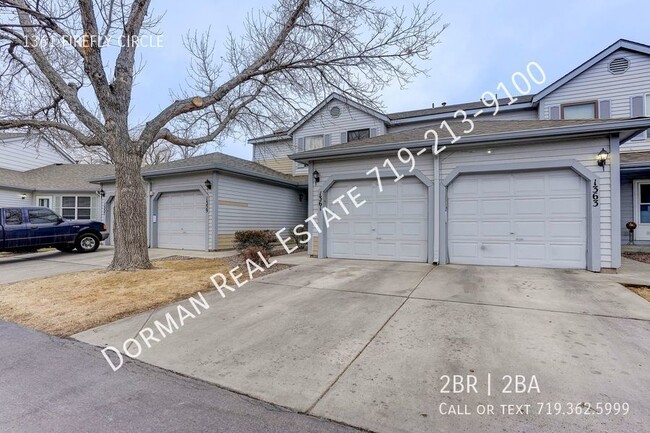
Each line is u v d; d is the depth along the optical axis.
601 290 5.37
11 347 3.71
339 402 2.51
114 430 2.24
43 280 6.96
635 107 10.71
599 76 11.18
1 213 9.83
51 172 18.28
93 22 6.95
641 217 10.86
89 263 9.43
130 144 7.54
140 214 7.66
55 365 3.26
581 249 7.07
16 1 6.71
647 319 4.06
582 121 7.41
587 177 6.95
